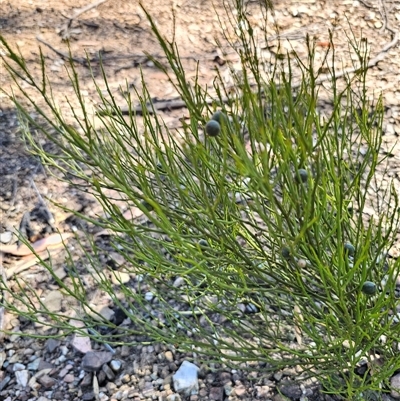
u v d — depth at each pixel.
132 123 1.62
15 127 2.85
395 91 2.92
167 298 2.13
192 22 3.51
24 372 1.95
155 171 1.42
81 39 3.40
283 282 1.50
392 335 1.46
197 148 1.27
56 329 2.06
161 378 1.91
